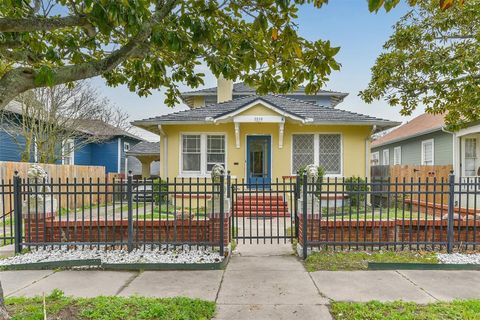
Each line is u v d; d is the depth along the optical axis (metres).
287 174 13.07
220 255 5.86
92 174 14.64
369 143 13.03
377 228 6.52
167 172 13.25
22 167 10.91
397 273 5.14
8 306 3.72
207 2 3.96
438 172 14.09
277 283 4.71
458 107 9.75
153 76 5.09
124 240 6.53
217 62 4.48
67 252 6.09
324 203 12.28
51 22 3.19
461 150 14.55
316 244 5.99
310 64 3.99
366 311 3.68
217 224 6.19
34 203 6.43
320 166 12.17
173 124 13.07
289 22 3.79
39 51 4.22
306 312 3.74
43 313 3.33
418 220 6.09
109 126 20.12
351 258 5.79
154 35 3.47
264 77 4.44
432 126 16.14
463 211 9.23
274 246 6.93
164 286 4.62
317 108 14.16
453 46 8.68
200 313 3.63
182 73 5.00
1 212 10.09
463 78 8.47
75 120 16.14
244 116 12.34
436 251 6.11
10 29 3.04
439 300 4.07
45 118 14.96
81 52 4.62
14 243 6.56
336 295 4.26
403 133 20.34
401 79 9.52
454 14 8.38
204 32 3.68
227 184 6.75
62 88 15.31
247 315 3.67
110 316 3.43
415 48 9.18
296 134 13.14
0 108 3.06
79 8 4.12
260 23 3.74
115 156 21.17
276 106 12.27
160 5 3.96
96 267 5.49
